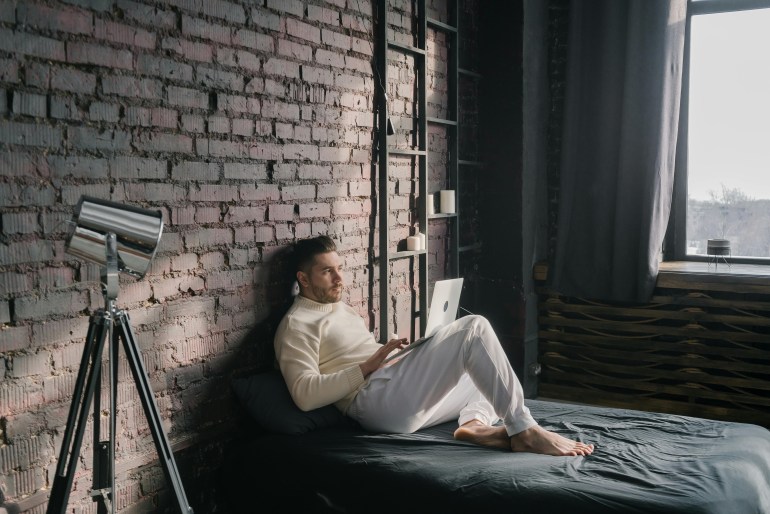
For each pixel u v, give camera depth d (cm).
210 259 244
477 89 421
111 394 178
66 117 193
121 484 217
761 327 367
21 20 180
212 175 241
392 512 210
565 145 407
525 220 415
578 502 188
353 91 309
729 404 380
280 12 266
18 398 185
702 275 371
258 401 251
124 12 207
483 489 200
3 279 180
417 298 367
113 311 174
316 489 225
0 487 181
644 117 381
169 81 223
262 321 270
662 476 202
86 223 168
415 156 361
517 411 235
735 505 188
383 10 320
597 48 399
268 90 262
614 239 393
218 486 254
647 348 396
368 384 256
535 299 427
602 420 262
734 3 391
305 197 284
